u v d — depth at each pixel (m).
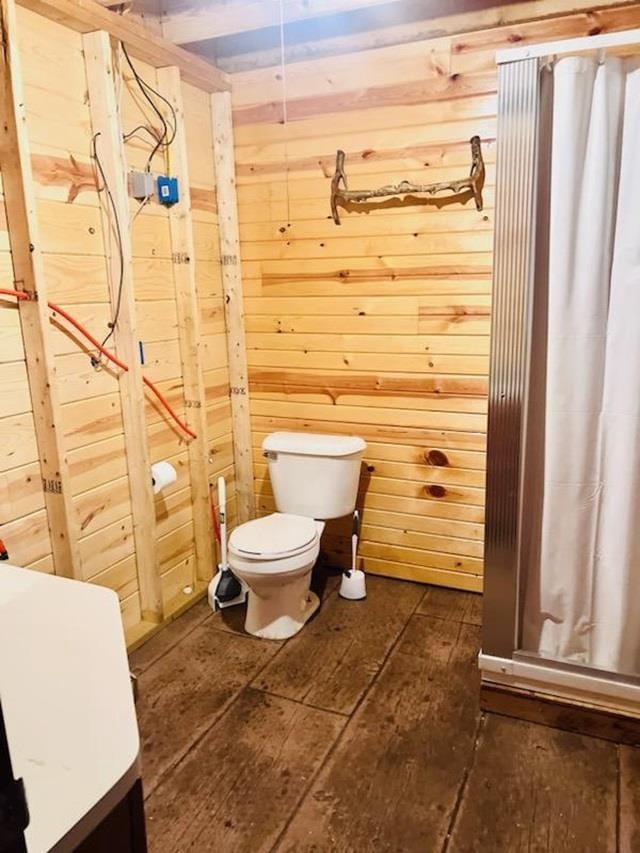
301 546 2.43
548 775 1.79
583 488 1.86
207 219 2.92
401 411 2.86
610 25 2.26
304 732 1.99
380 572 3.07
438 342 2.72
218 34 2.53
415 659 2.38
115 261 2.32
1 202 1.93
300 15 2.39
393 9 2.54
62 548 2.19
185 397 2.83
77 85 2.15
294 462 2.79
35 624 1.09
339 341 2.92
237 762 1.86
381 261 2.75
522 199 1.70
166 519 2.77
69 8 2.00
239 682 2.26
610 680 1.87
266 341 3.09
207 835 1.62
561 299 1.74
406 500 2.94
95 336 2.31
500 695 2.04
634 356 1.72
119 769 0.74
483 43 2.40
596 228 1.68
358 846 1.58
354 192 2.70
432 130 2.55
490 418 1.86
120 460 2.48
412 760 1.86
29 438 2.09
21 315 2.01
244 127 2.89
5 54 1.81
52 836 0.64
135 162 2.45
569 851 1.55
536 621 2.01
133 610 2.61
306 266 2.91
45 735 0.80
